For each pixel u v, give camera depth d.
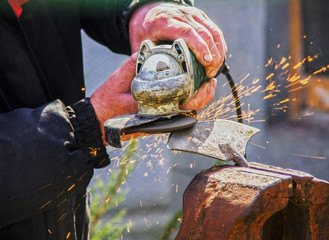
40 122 2.69
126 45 3.70
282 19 10.98
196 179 2.47
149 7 3.16
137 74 2.60
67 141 2.66
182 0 3.29
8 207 2.64
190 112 2.66
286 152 10.41
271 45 10.99
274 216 2.50
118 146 2.49
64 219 3.24
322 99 11.06
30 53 3.15
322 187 2.37
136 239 8.11
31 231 3.18
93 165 2.78
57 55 3.38
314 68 11.20
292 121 10.99
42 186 2.63
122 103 2.78
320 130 10.84
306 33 11.12
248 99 10.45
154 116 2.53
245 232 2.28
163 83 2.49
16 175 2.61
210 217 2.31
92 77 8.20
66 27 3.46
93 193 5.39
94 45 8.17
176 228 4.88
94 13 3.67
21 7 3.16
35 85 3.17
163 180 8.67
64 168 2.65
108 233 5.07
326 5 11.05
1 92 3.02
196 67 2.69
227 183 2.34
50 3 3.37
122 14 3.48
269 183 2.24
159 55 2.56
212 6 10.82
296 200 2.39
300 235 2.45
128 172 4.96
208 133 2.57
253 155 10.50
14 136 2.65
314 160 10.23
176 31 2.78
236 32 10.88
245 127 2.67
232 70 10.88
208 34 2.81
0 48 3.04
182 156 9.16
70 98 3.47
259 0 10.82
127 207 8.48
